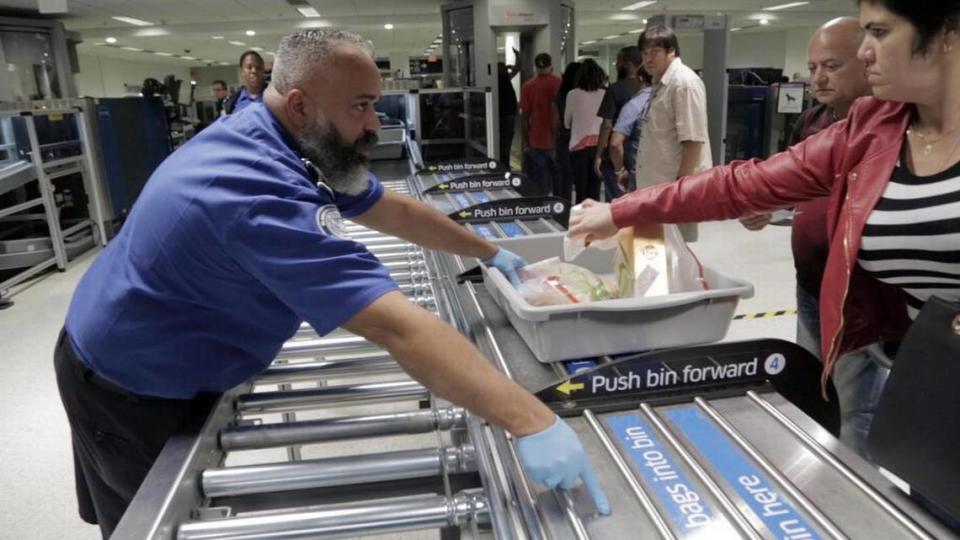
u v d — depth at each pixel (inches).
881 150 40.6
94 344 41.8
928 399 29.0
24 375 129.3
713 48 251.6
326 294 32.1
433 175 125.5
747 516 28.8
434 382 31.5
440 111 173.9
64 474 95.6
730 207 47.8
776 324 137.6
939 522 28.2
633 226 48.1
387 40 761.6
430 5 454.3
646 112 134.3
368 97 38.9
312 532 31.1
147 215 37.9
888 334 46.9
